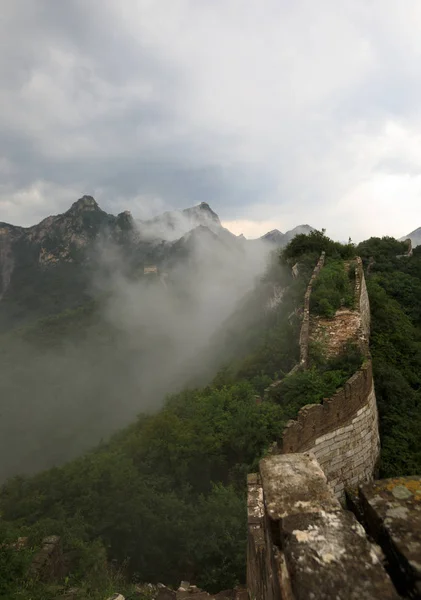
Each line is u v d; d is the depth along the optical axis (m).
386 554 2.65
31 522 10.55
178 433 13.05
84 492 11.02
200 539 9.08
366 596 2.27
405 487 3.12
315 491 3.38
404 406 15.73
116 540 9.41
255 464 10.35
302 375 12.98
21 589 6.69
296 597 2.40
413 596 2.31
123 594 7.55
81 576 7.93
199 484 11.59
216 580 8.27
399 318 24.77
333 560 2.53
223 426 12.58
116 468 11.62
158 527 9.34
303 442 10.84
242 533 8.99
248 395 14.27
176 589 8.49
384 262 37.72
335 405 11.70
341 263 26.16
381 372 16.45
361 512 3.09
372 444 13.08
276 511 3.18
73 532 9.15
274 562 3.14
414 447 14.19
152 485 11.27
